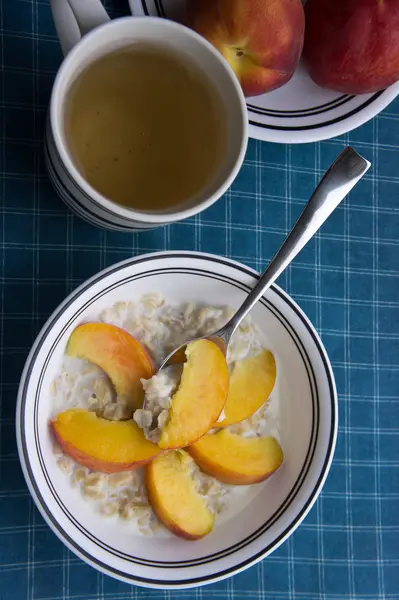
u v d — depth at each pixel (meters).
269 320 0.56
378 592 0.61
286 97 0.57
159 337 0.56
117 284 0.53
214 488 0.56
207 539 0.55
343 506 0.61
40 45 0.55
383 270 0.62
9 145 0.55
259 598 0.59
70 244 0.56
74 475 0.54
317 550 0.60
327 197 0.53
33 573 0.55
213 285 0.55
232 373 0.56
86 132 0.49
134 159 0.50
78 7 0.47
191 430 0.53
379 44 0.54
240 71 0.54
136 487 0.55
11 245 0.55
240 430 0.56
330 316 0.61
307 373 0.56
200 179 0.50
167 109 0.50
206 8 0.52
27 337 0.55
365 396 0.61
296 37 0.52
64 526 0.51
